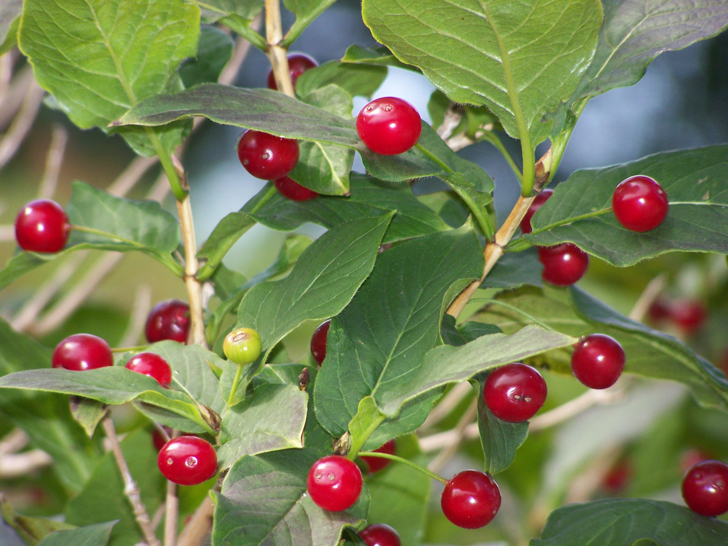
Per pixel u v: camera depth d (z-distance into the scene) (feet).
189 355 1.35
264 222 1.38
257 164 1.36
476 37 1.29
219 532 1.22
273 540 1.23
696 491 1.41
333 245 1.33
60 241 1.42
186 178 1.43
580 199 1.36
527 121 1.32
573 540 1.38
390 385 1.32
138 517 1.41
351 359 1.32
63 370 1.29
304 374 1.33
